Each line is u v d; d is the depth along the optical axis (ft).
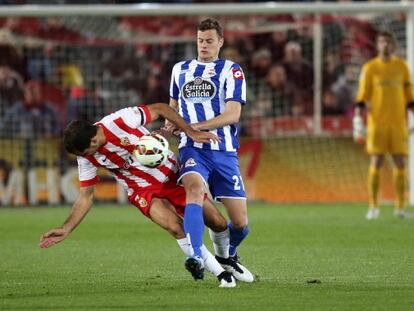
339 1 268.82
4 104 236.22
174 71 103.40
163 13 212.23
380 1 268.21
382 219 185.88
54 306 84.84
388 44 186.70
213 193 101.55
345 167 233.35
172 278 105.19
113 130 93.15
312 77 243.19
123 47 246.88
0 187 225.97
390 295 90.94
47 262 121.70
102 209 216.33
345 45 244.01
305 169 233.76
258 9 209.67
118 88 245.24
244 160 234.58
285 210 209.26
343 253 130.00
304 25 242.37
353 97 241.35
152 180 95.96
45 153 228.22
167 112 95.86
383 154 188.96
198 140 95.66
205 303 85.92
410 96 189.26
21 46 244.01
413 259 122.42
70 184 228.22
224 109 101.14
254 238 151.23
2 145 228.02
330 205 223.51
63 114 240.94
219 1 267.80
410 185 220.02
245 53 244.63
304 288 96.02
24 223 181.47
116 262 121.39
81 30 244.63
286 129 239.50
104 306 84.58
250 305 84.79
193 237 92.07
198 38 102.06
